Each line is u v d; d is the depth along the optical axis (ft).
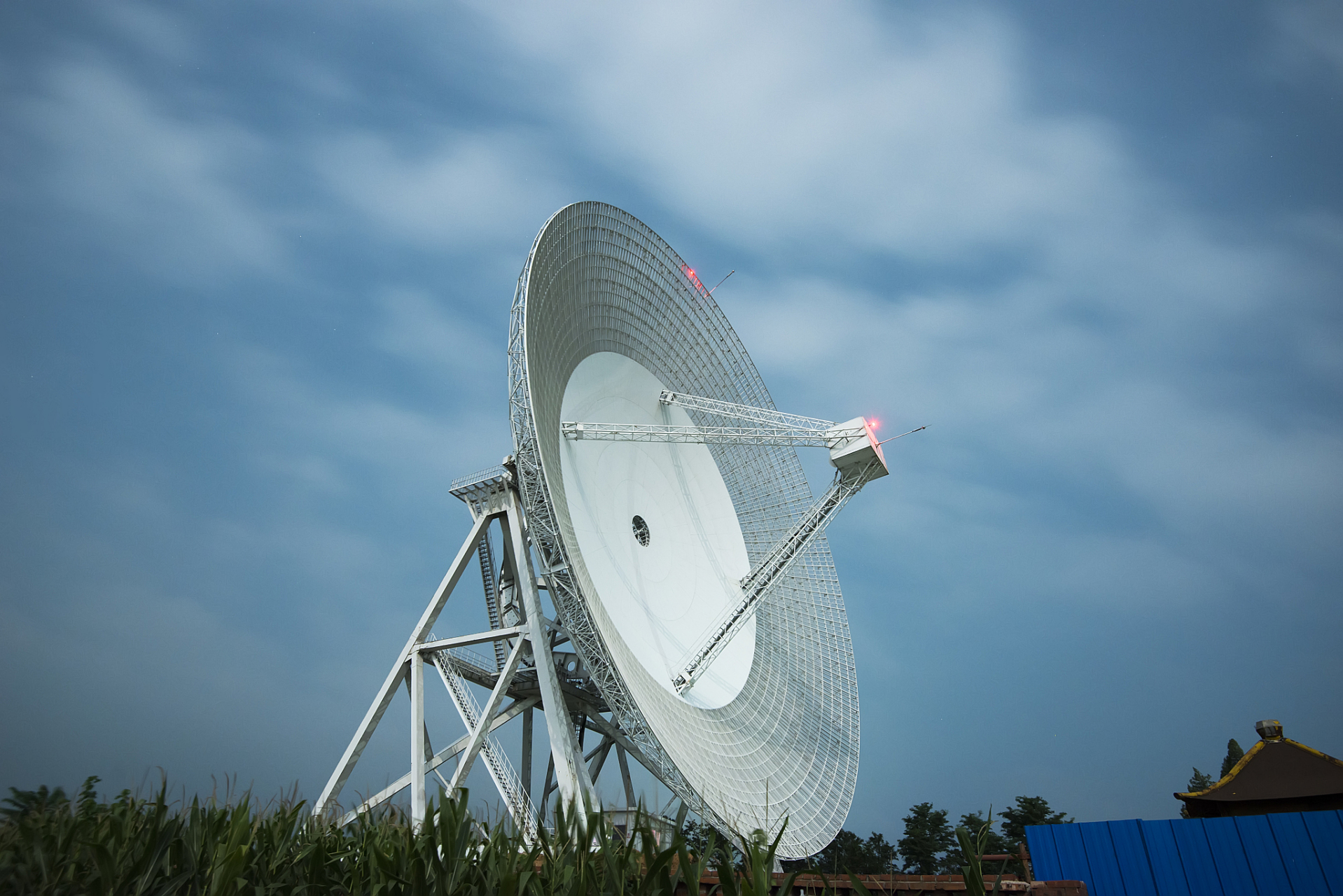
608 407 156.97
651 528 157.48
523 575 153.28
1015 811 265.75
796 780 142.72
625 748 156.66
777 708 153.79
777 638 167.02
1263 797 120.26
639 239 163.73
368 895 35.45
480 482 163.63
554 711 138.82
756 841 33.86
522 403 126.11
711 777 122.93
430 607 156.76
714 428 158.71
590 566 134.51
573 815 37.32
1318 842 67.82
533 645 145.69
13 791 42.39
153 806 39.27
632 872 35.40
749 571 168.14
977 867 34.73
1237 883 68.59
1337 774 120.67
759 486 181.27
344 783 146.72
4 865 33.78
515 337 126.62
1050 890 58.90
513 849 37.35
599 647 118.62
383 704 151.74
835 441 158.61
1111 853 72.02
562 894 34.94
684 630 147.95
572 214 143.02
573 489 140.15
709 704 142.72
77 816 40.16
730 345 185.37
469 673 160.56
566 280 142.72
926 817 272.10
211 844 37.22
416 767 143.43
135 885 33.81
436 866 35.55
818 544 177.27
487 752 143.74
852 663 165.07
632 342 165.58
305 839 41.19
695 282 179.83
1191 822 71.15
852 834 233.14
